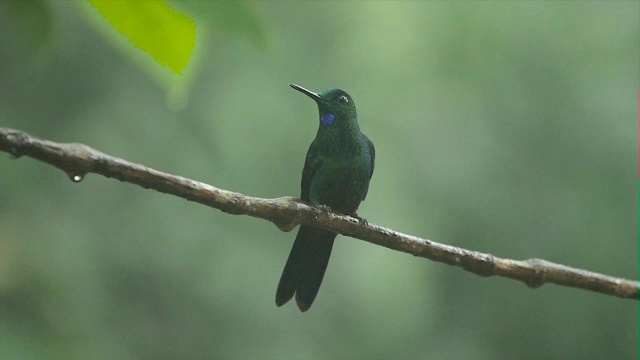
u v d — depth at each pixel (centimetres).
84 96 1296
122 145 1273
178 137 1295
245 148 1305
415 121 1391
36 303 1241
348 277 1321
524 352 1462
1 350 1178
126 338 1268
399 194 1356
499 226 1399
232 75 1330
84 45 1291
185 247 1309
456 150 1393
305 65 1376
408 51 1398
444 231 1379
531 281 470
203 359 1296
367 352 1327
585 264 1427
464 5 1422
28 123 1275
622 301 1473
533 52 1437
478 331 1443
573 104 1443
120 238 1298
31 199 1277
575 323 1476
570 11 1451
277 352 1308
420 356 1360
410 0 1427
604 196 1431
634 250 1422
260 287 1320
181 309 1302
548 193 1425
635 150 1431
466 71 1413
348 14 1420
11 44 1123
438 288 1417
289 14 1398
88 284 1260
